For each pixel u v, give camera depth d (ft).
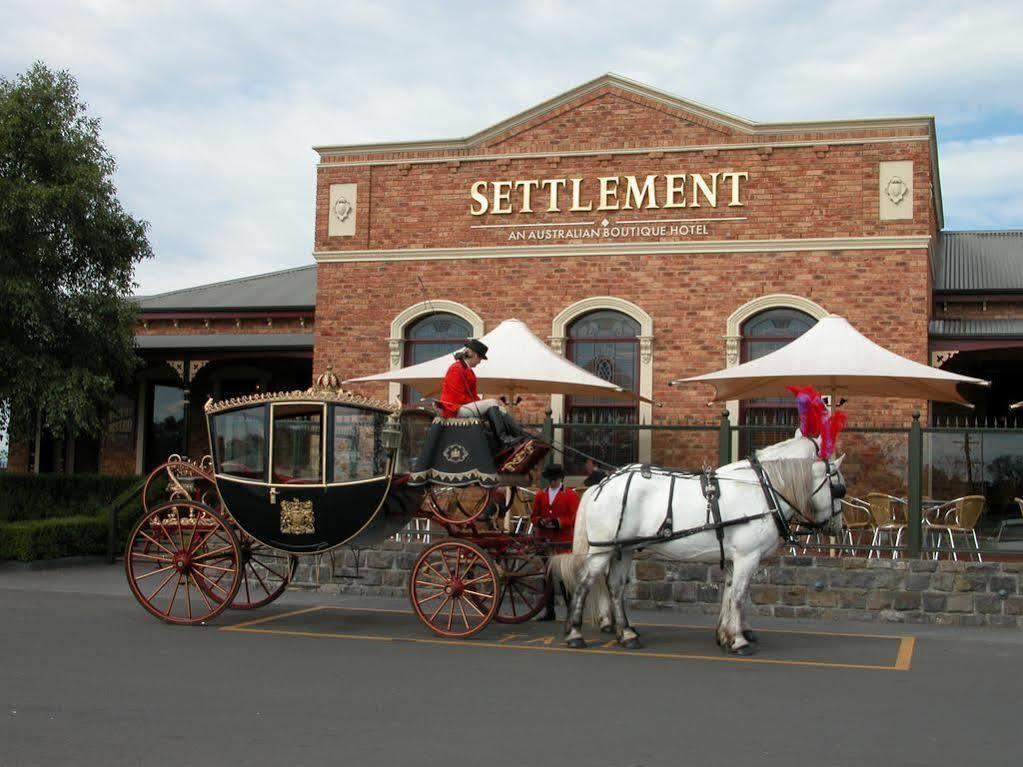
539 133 67.05
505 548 39.75
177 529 41.93
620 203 65.57
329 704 25.68
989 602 42.52
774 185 63.36
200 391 85.81
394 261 68.54
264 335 79.51
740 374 47.73
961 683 29.89
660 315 64.28
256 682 28.32
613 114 66.08
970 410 79.15
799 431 36.32
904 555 44.04
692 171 64.69
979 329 63.77
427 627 38.70
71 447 85.87
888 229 61.62
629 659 33.35
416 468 37.68
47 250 65.26
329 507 38.24
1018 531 43.57
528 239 66.74
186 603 45.47
